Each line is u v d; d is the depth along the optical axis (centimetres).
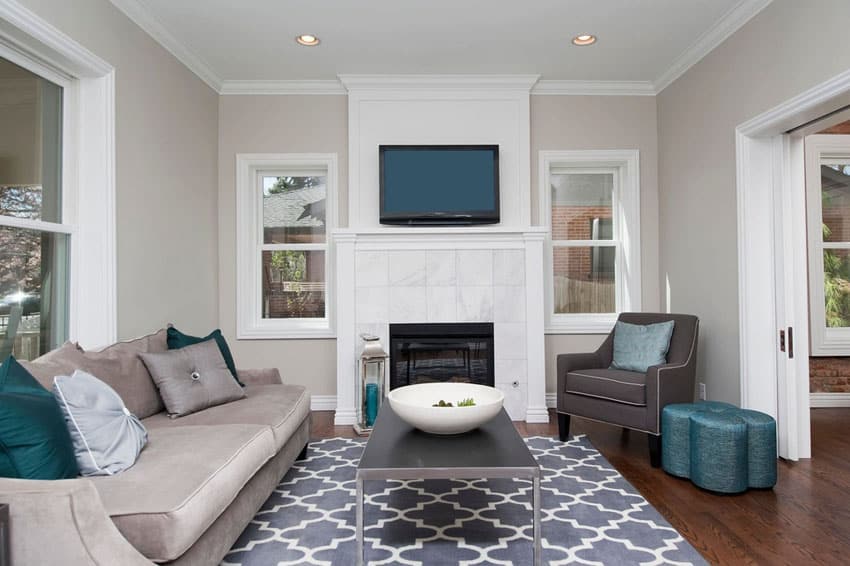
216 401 268
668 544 209
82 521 130
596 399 336
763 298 329
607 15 340
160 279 347
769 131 319
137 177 318
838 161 463
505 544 211
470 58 405
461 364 424
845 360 452
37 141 257
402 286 420
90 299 283
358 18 341
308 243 469
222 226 450
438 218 430
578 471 296
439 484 278
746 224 332
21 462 146
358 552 183
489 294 421
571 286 473
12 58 240
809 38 275
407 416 220
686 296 411
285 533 221
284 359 454
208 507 162
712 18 344
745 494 262
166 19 337
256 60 404
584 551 204
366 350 388
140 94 323
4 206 237
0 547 125
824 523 229
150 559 145
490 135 445
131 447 181
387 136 444
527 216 443
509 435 223
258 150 451
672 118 432
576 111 459
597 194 474
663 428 295
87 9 269
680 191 420
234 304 450
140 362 255
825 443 346
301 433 302
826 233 461
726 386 357
